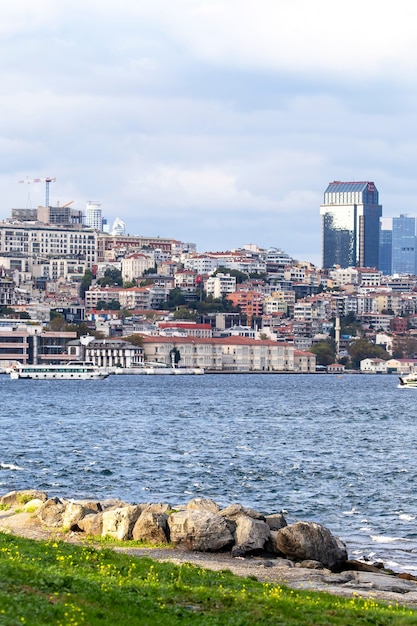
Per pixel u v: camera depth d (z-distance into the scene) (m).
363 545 135.12
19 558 89.75
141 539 116.25
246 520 114.62
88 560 94.62
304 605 82.25
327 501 176.12
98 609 72.62
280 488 191.50
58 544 103.44
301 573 103.44
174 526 114.62
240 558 110.94
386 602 90.44
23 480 197.75
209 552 113.06
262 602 82.25
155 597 79.31
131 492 184.50
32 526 125.25
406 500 177.62
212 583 89.50
